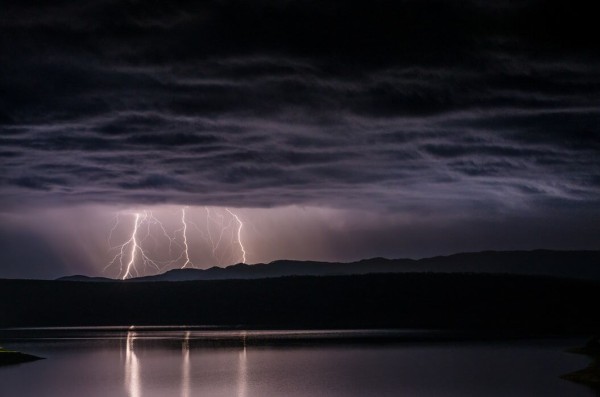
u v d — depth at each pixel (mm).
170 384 74188
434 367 85188
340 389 69938
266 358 98312
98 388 71500
